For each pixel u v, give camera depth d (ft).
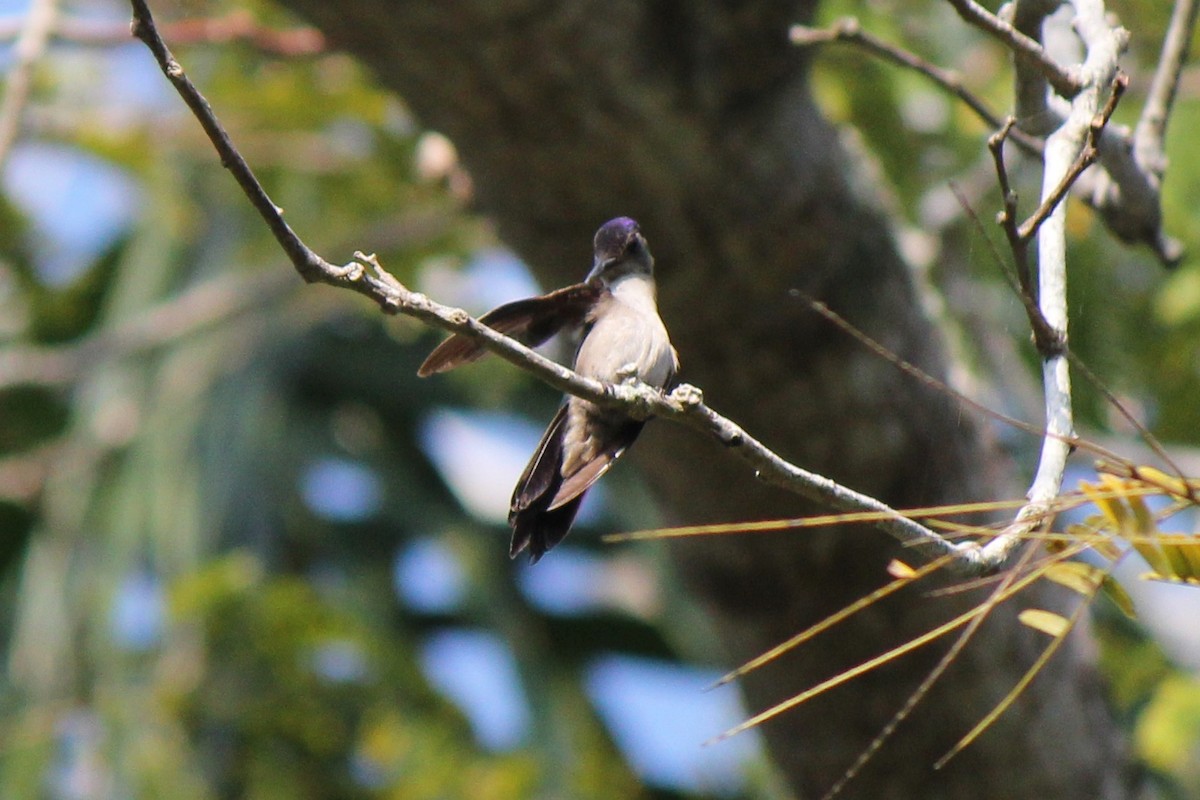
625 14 27.45
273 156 48.70
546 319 23.15
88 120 48.16
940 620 31.58
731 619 33.37
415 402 72.59
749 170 29.30
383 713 47.32
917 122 44.39
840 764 33.71
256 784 45.09
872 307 30.83
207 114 14.51
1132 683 44.98
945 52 44.60
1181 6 26.02
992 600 14.98
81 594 56.44
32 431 68.08
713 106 28.60
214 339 61.87
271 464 64.95
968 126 42.83
